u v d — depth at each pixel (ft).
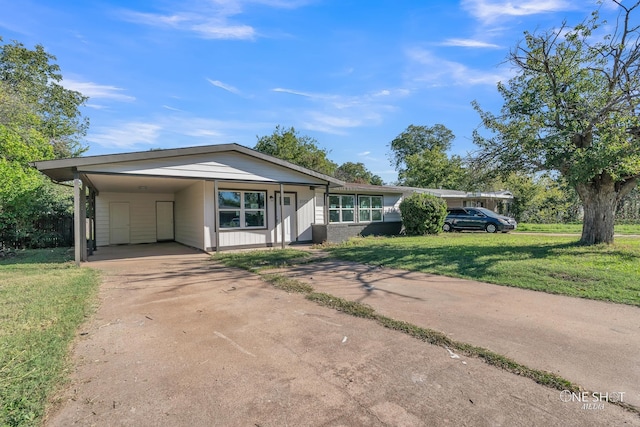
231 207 42.22
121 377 9.66
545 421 7.38
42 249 43.83
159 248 45.03
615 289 17.99
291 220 48.14
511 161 36.11
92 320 14.66
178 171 35.24
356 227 52.85
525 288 19.27
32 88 75.41
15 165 42.57
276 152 113.39
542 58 34.47
